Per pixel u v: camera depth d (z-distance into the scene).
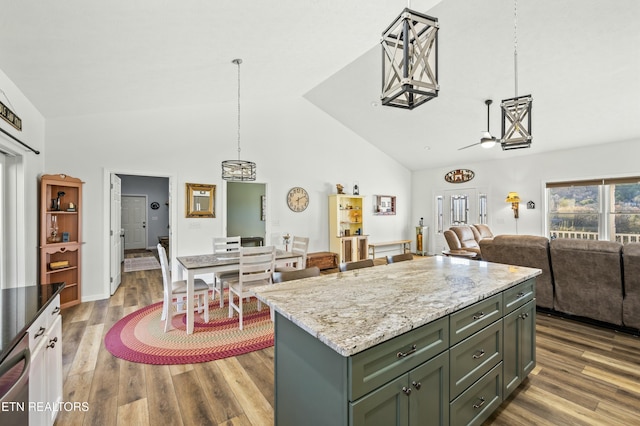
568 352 2.62
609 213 5.52
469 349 1.57
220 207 5.20
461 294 1.65
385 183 7.85
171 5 2.13
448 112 5.42
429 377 1.34
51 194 3.79
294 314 1.35
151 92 3.87
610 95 4.19
